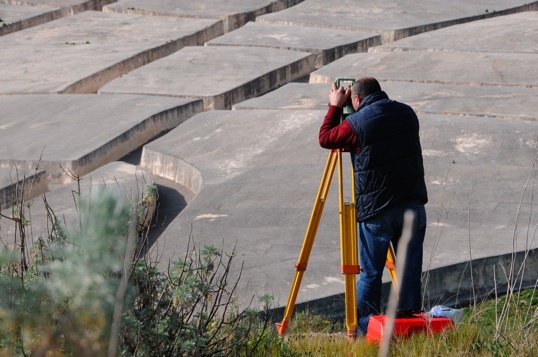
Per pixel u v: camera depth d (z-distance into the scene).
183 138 50.59
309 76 72.69
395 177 23.94
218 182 42.31
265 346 21.66
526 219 34.31
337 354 21.97
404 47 71.19
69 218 39.75
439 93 56.62
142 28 84.50
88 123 55.31
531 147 43.91
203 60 71.19
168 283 19.02
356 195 24.41
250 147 47.66
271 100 57.47
